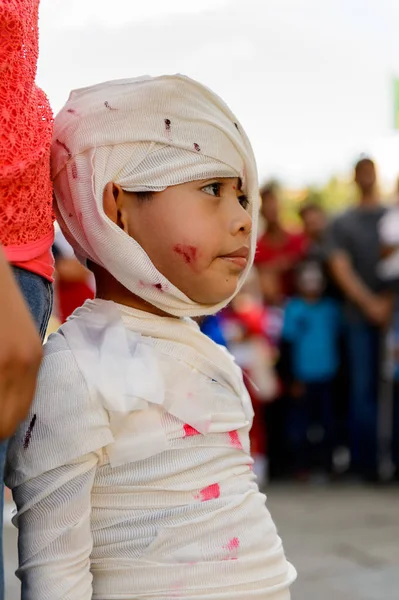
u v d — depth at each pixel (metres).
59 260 3.89
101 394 1.20
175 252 1.29
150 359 1.27
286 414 5.36
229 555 1.25
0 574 1.08
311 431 5.37
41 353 0.93
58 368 1.21
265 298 5.53
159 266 1.30
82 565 1.20
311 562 3.61
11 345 0.88
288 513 4.50
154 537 1.22
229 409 1.34
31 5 1.18
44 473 1.19
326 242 5.25
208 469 1.28
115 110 1.28
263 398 5.17
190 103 1.31
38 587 1.18
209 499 1.26
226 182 1.34
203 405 1.28
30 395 0.93
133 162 1.29
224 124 1.33
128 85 1.30
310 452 5.38
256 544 1.28
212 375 1.34
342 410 5.41
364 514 4.46
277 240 5.61
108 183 1.28
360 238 5.12
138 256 1.28
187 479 1.25
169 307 1.32
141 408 1.23
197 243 1.29
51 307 1.25
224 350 1.43
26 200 1.14
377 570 3.50
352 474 5.46
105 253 1.29
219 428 1.31
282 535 4.04
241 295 5.27
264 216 5.62
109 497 1.24
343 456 5.64
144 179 1.28
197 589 1.22
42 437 1.19
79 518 1.20
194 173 1.29
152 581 1.21
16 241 1.13
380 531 4.11
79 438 1.19
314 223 5.61
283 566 1.34
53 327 3.58
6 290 0.90
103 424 1.21
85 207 1.29
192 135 1.30
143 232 1.30
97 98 1.30
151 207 1.29
